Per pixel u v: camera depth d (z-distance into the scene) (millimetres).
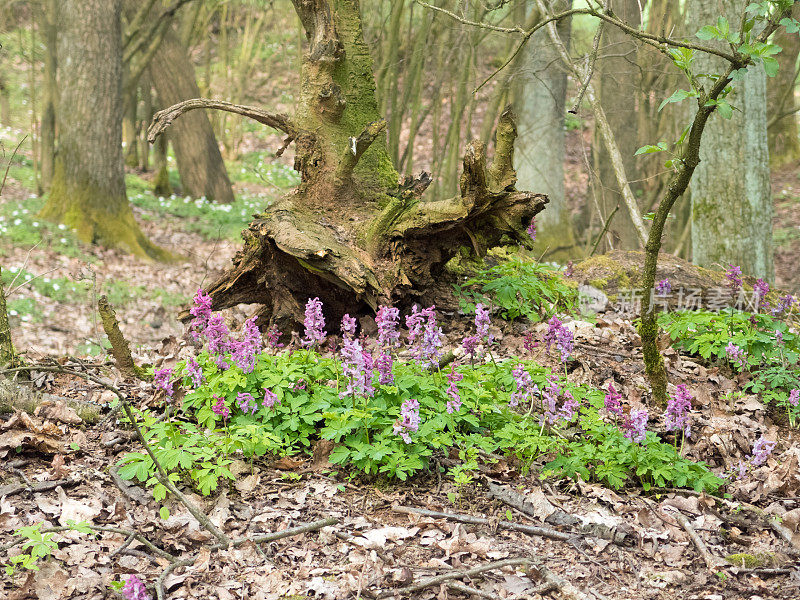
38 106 22906
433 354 4336
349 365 3877
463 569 3227
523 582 3160
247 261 5754
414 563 3268
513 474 3969
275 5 22594
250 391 4156
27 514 3463
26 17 23219
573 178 19203
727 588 3203
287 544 3367
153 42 16797
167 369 4156
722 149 8156
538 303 6477
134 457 3588
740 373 5602
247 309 7988
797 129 22109
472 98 11961
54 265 13031
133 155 22344
